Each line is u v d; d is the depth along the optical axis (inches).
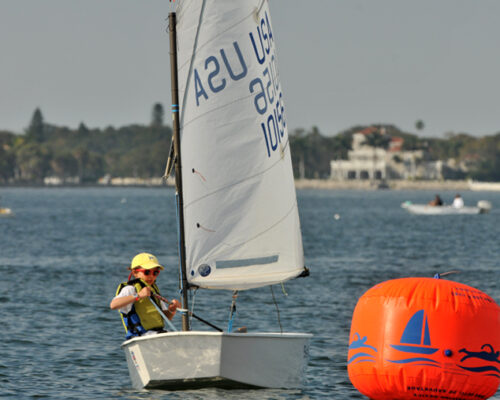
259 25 1988.2
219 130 1947.6
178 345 1819.6
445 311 1632.6
